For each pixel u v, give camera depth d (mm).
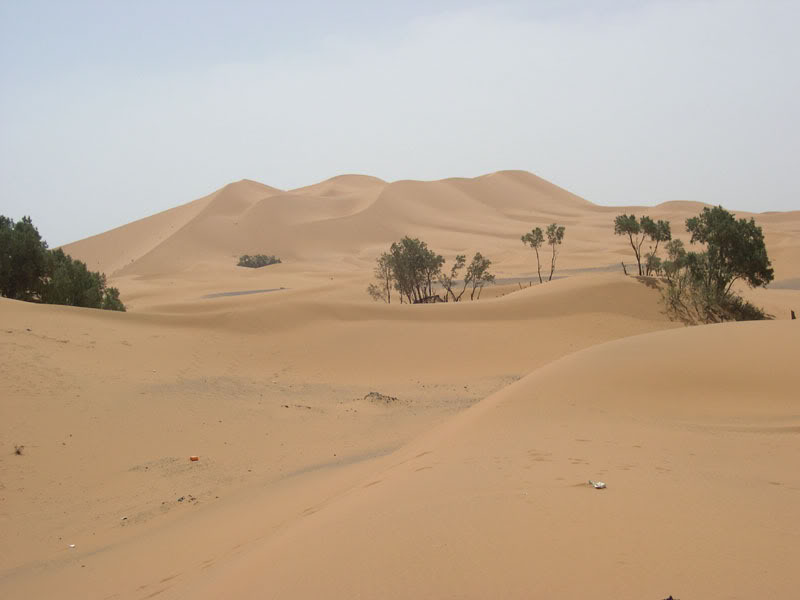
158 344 29594
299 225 168250
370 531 5746
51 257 45969
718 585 3945
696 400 12578
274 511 10414
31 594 8562
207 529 10484
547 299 43062
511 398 13266
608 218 194750
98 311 33094
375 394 23922
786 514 5371
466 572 4477
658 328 40625
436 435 12742
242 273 114438
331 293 73812
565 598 3934
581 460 7977
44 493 13641
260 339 32906
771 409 11742
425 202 199750
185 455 16438
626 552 4543
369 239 167250
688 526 5039
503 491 6566
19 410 17859
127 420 18625
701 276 45000
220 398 22594
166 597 6469
